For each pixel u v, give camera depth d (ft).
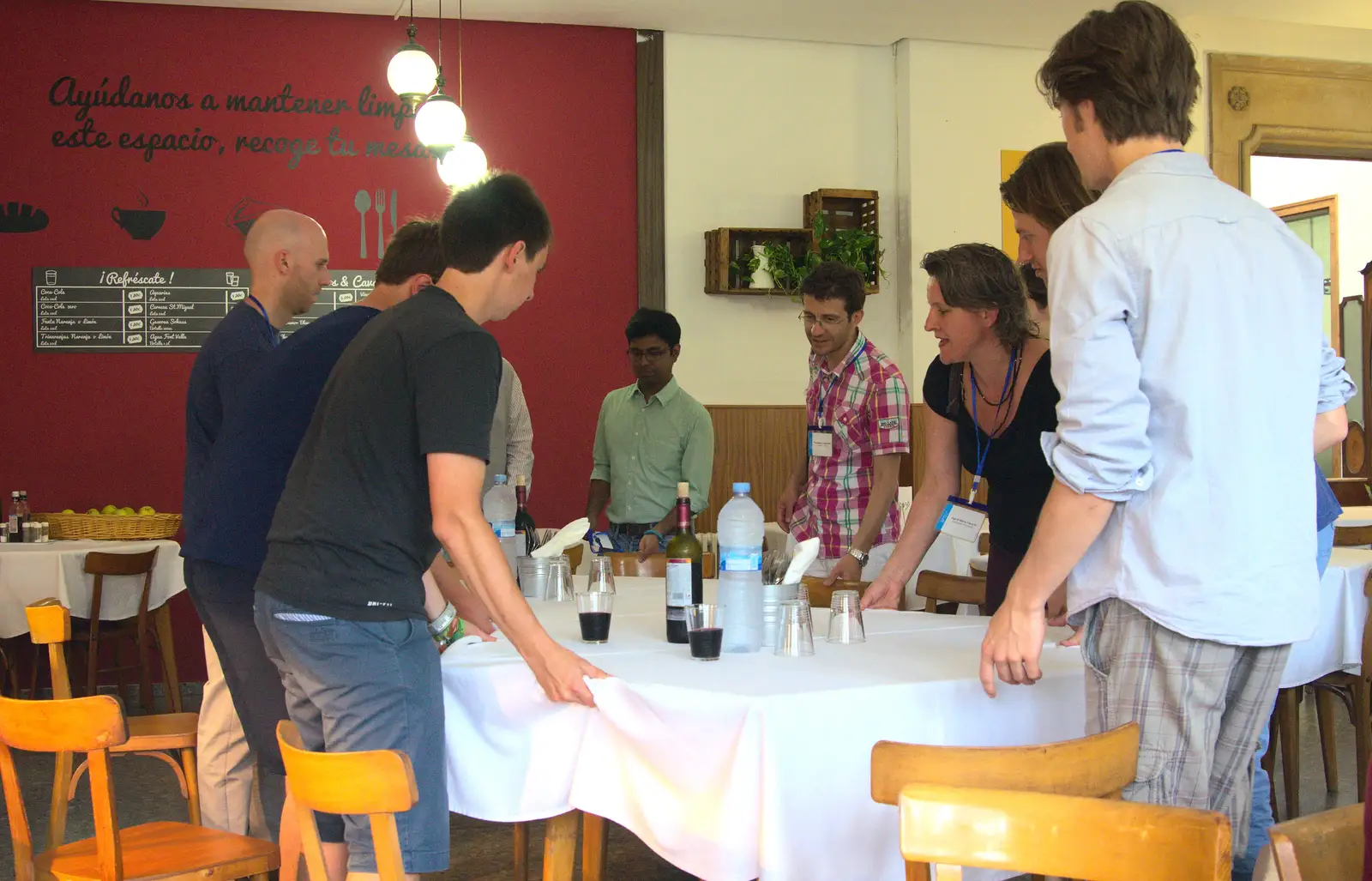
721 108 22.26
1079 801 3.72
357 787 5.04
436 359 6.18
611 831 12.15
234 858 7.29
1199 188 5.14
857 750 5.92
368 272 20.95
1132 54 5.23
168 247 20.38
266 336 9.40
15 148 19.93
